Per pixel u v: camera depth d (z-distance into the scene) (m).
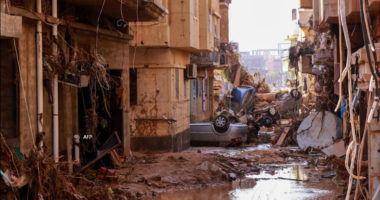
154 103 23.39
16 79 8.85
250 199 12.00
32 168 7.82
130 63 23.55
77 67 12.49
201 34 27.03
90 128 13.86
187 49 25.02
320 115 19.61
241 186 13.74
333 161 15.47
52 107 11.08
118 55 16.31
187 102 27.06
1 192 7.11
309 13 38.16
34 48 9.73
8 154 7.54
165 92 23.38
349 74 4.44
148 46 22.95
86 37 13.92
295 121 25.81
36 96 9.76
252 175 15.66
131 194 11.98
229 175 14.59
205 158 16.66
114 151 15.12
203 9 27.22
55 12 11.03
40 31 9.84
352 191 11.09
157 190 12.84
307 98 44.41
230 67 51.38
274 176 15.42
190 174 14.45
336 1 17.11
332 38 20.61
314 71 29.55
